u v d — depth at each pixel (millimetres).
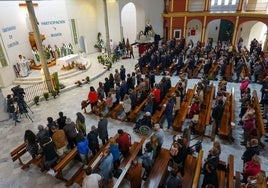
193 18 21734
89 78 15117
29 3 11312
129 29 24000
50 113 11234
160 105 10305
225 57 14898
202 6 22109
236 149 7957
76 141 7098
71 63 17016
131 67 18203
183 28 22594
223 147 8086
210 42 20500
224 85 10641
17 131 9828
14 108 10156
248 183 5125
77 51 21062
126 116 10164
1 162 7902
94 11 21641
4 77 14516
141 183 6562
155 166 6598
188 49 20312
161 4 23484
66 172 7277
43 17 17609
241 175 6535
